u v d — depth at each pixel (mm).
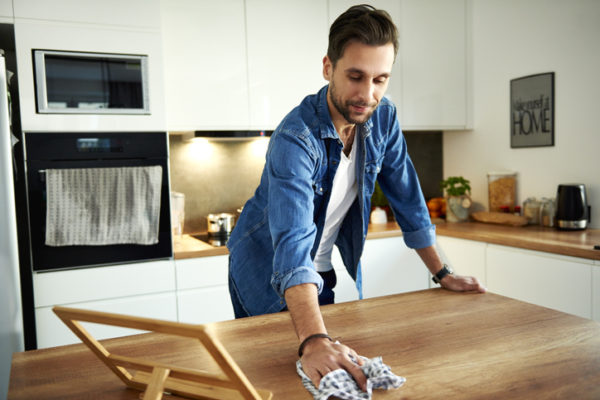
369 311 1107
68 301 2229
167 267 2387
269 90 2734
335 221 1428
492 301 1165
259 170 3152
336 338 941
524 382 739
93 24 2229
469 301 1169
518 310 1090
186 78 2549
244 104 2682
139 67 2328
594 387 718
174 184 2945
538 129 2779
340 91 1007
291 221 974
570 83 2572
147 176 2318
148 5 2328
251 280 1345
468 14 3225
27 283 2154
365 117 1044
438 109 3168
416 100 3094
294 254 937
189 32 2543
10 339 1911
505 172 2986
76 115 2221
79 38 2205
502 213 2939
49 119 2174
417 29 3062
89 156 2254
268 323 1055
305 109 1143
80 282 2244
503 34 2986
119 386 768
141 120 2346
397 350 876
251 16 2670
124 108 2309
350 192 1361
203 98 2590
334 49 989
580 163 2549
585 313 2035
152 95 2361
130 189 2299
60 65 2178
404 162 1365
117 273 2301
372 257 2828
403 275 2930
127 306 2320
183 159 2959
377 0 2928
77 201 2221
